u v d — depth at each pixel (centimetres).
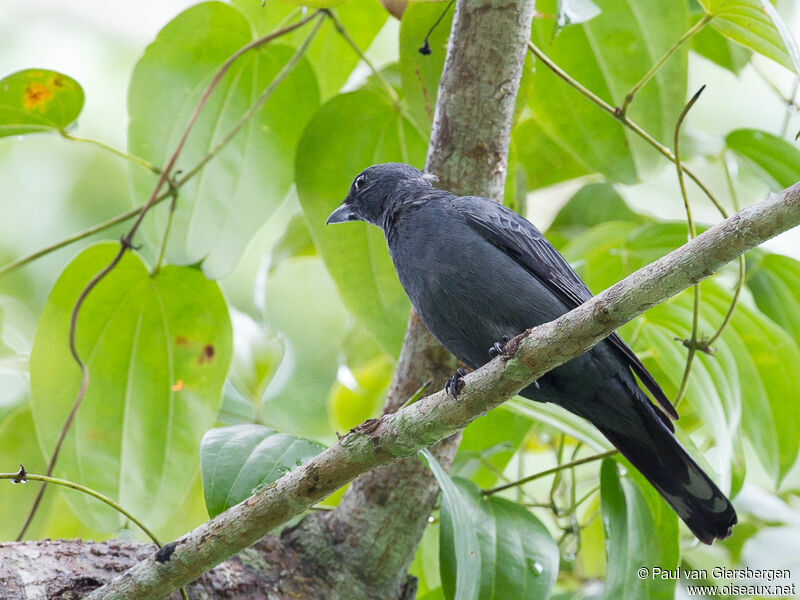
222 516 684
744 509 1077
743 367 998
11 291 1418
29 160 1474
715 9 841
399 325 1035
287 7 1133
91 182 1495
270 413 1391
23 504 1104
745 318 985
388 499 834
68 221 1465
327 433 1419
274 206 1045
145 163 984
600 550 1184
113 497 972
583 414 884
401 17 983
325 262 1037
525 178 1138
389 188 962
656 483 865
